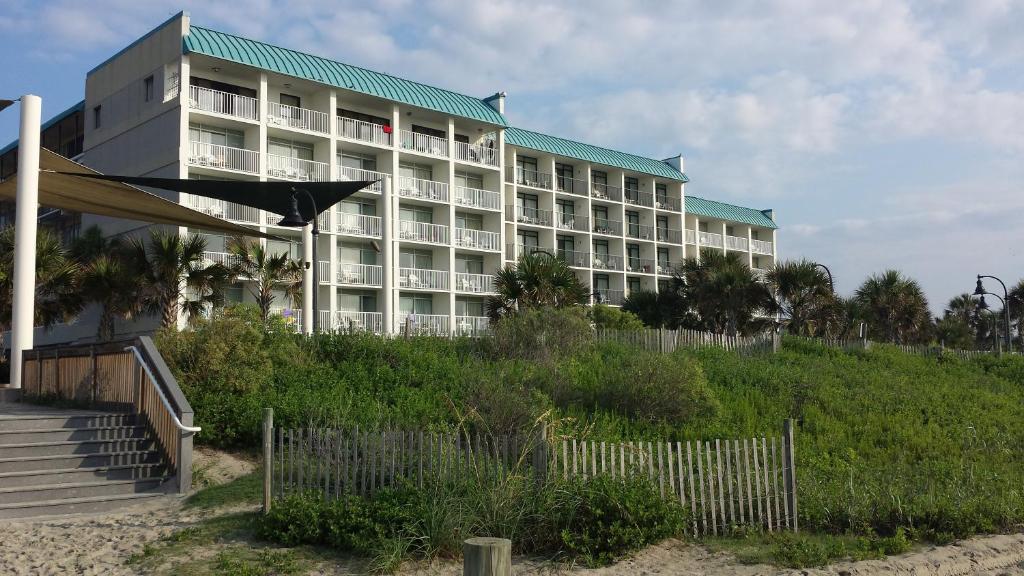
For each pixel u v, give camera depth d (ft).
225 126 128.06
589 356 70.85
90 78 142.61
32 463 37.83
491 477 31.19
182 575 25.85
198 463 41.11
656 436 48.67
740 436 49.80
